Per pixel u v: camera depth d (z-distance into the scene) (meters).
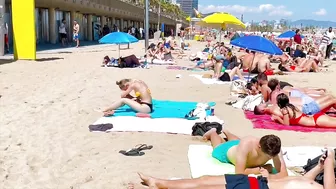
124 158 5.30
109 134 6.36
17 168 4.88
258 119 7.53
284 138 6.36
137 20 64.81
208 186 3.80
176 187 4.02
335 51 28.25
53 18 32.28
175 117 7.44
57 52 22.38
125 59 15.81
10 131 6.38
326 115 7.11
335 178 4.06
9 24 24.25
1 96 9.09
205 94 10.15
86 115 7.56
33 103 8.48
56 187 4.38
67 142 5.92
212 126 6.37
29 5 16.50
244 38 9.80
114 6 43.97
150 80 12.45
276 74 14.80
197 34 53.41
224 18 17.45
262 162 4.53
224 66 15.52
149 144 5.91
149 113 7.70
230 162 4.96
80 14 40.22
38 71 13.54
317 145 6.02
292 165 5.11
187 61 19.70
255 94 9.19
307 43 25.27
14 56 16.77
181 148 5.74
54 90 10.12
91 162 5.14
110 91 10.20
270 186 3.73
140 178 4.52
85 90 10.27
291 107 7.13
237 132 6.67
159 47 18.94
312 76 14.53
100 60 18.19
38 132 6.38
